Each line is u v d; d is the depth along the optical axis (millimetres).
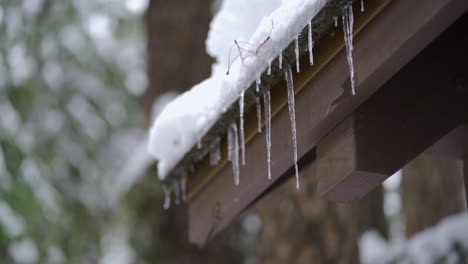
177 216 6113
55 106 7387
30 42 7199
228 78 2061
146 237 6074
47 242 6371
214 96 2205
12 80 6977
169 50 6465
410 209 5254
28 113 7031
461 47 2016
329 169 1902
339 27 1760
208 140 2359
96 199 7008
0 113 6715
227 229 6301
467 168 2215
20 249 6207
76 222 6738
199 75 6352
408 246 3490
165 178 2639
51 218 6445
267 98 2004
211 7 6594
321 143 1961
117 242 6848
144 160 6121
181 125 2404
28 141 6754
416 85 1930
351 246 4461
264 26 1860
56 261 6387
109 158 7586
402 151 1828
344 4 1643
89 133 7527
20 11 7105
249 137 2262
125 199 6316
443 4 1458
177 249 6039
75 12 7641
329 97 1817
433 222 5070
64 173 7035
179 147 2467
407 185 5312
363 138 1812
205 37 6461
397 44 1577
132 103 8117
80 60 7789
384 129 1843
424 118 1896
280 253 4543
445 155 2227
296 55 1731
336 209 4527
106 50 8219
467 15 2035
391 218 6488
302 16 1694
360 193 1914
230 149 2232
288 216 4574
